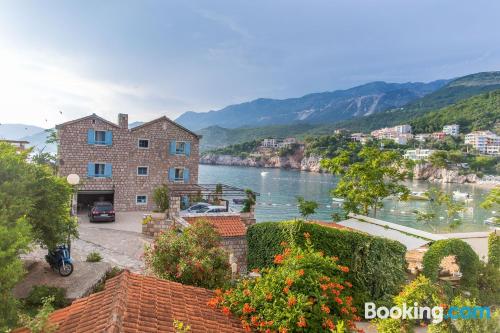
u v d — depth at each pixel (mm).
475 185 167625
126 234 31750
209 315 9383
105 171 44219
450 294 16625
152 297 9305
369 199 30203
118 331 7070
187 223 25375
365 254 15938
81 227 34094
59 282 17578
